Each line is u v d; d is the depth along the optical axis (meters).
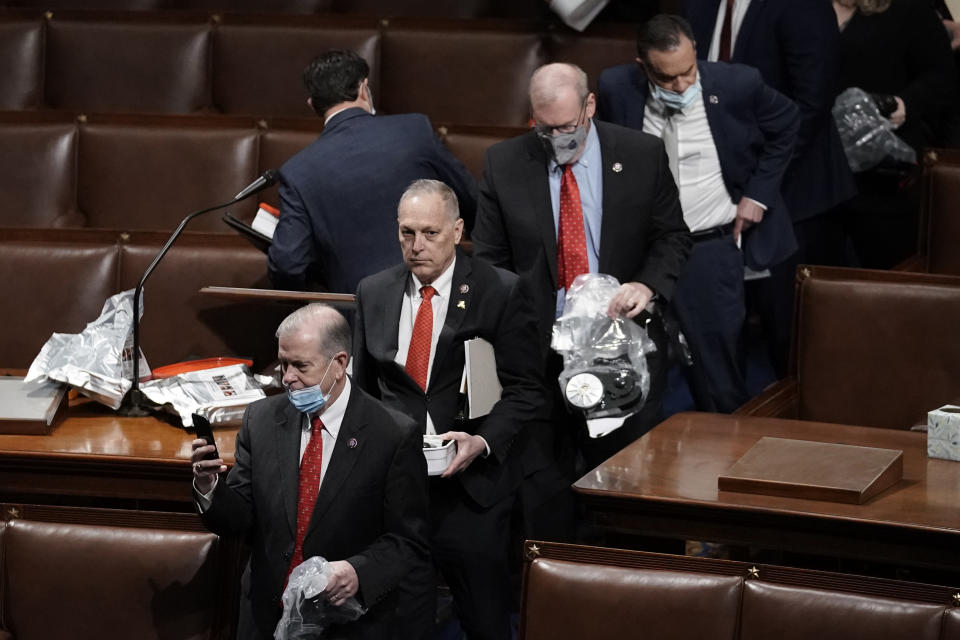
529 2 22.30
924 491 11.02
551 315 13.52
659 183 13.62
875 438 12.67
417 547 10.80
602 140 13.56
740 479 10.92
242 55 20.28
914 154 18.22
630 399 12.67
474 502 12.23
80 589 11.38
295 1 22.97
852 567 12.06
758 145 15.77
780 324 18.27
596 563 10.12
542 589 10.12
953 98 19.12
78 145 18.48
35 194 18.44
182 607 11.30
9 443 13.22
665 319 14.55
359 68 14.91
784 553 12.31
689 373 16.59
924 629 9.23
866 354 14.15
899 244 18.88
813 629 9.48
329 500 10.75
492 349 12.16
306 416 11.02
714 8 17.19
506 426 11.98
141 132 18.33
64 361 14.37
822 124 17.06
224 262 16.06
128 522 11.50
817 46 16.67
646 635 9.84
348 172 14.41
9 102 20.77
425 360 12.09
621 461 11.82
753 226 16.03
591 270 13.59
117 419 14.23
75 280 16.22
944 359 13.87
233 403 14.02
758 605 9.64
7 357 16.22
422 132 14.75
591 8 19.38
